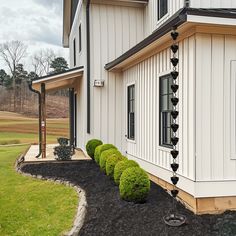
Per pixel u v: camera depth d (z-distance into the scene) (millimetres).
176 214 4773
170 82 6551
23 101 53531
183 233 4352
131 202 5602
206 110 5254
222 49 5309
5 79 57219
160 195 6031
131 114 9586
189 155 5410
